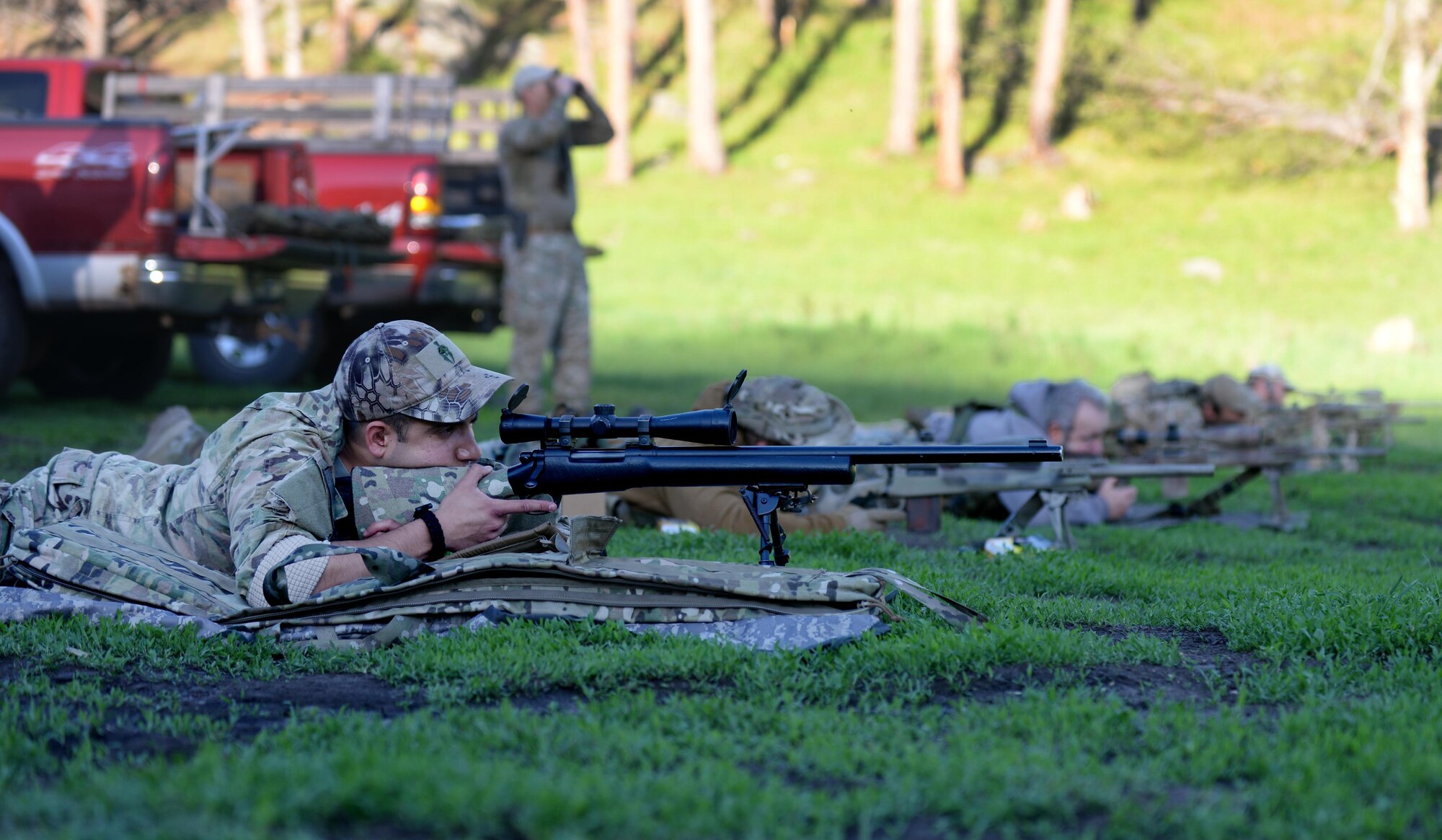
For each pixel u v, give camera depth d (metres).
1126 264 38.34
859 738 3.78
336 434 5.23
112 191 12.76
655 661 4.51
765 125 52.06
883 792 3.35
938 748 3.68
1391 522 11.16
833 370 25.03
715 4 60.62
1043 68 47.12
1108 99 49.75
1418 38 40.19
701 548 7.45
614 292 35.25
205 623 4.91
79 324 13.88
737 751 3.68
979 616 5.27
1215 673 4.67
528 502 5.17
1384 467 16.42
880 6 60.66
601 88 53.69
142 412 14.48
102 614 5.02
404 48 53.12
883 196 44.88
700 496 8.31
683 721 3.92
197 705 4.18
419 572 5.06
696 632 4.95
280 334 14.79
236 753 3.57
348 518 5.16
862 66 56.09
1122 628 5.67
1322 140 46.28
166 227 12.87
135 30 53.69
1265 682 4.49
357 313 17.17
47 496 5.52
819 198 44.94
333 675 4.59
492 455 7.62
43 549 5.16
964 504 10.34
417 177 16.16
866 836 3.11
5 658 4.62
